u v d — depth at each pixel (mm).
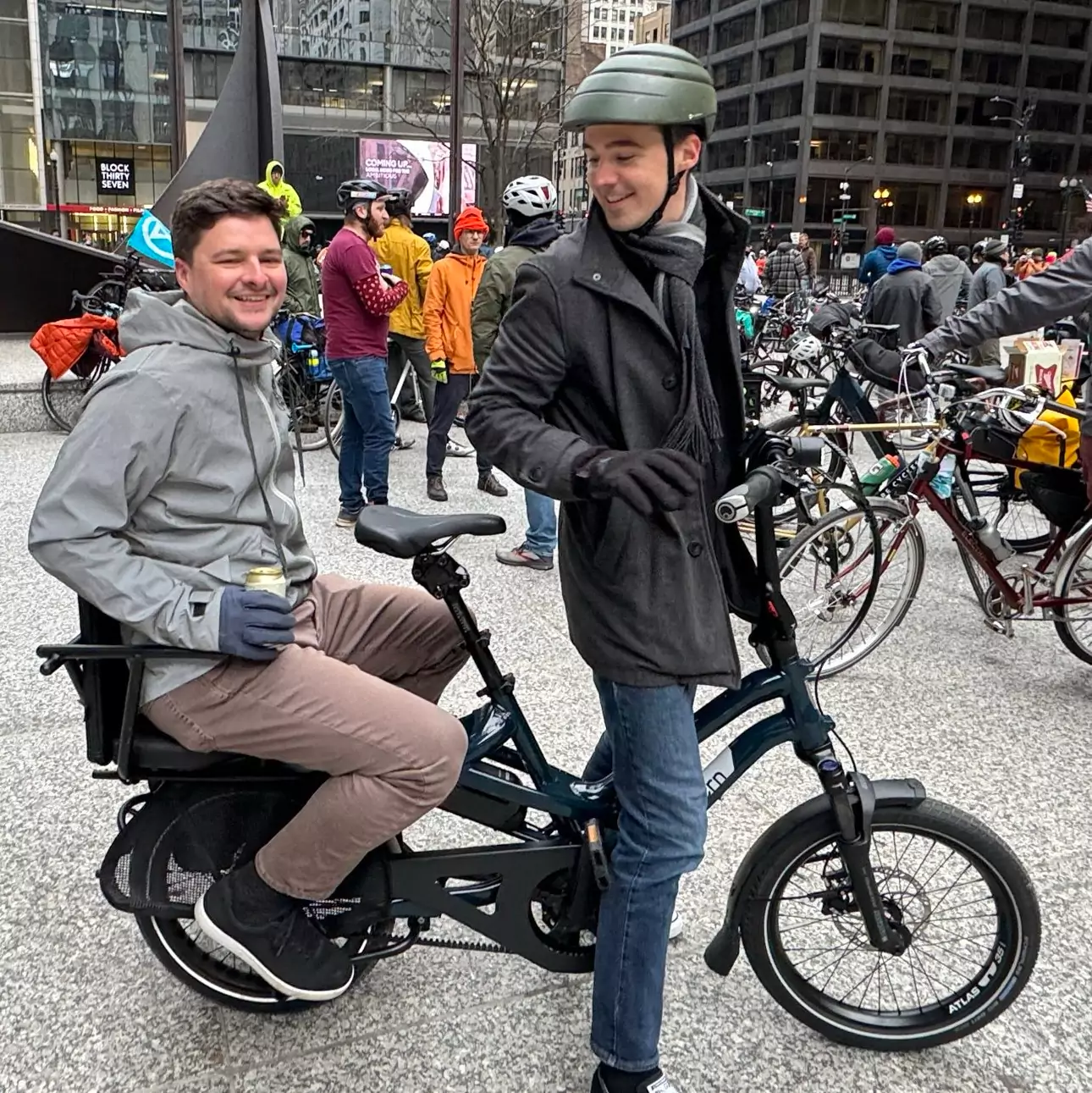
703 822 1865
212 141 9625
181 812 1946
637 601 1768
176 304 1809
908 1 78000
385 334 5500
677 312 1682
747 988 2379
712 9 87812
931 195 82875
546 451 1623
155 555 1814
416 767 1814
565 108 1637
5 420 7609
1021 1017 2314
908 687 4035
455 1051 2162
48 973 2342
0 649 3982
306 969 1966
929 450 4102
